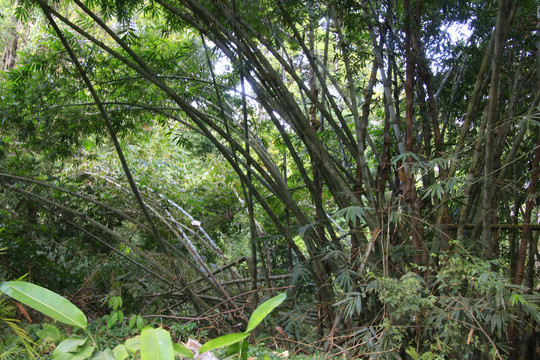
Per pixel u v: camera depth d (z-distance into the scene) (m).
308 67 4.07
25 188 5.01
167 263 5.31
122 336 2.76
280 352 2.54
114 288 4.10
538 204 3.27
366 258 2.64
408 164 2.69
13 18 7.41
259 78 3.51
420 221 2.86
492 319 2.16
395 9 3.57
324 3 3.42
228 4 3.29
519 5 2.56
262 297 3.95
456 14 3.24
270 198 5.70
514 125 3.10
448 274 2.33
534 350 2.87
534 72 3.11
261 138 5.70
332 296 3.27
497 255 2.99
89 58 4.29
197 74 4.80
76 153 5.42
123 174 5.85
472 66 3.31
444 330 2.20
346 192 3.13
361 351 2.54
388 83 3.24
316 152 3.21
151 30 4.77
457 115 3.72
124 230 5.96
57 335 2.16
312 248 3.35
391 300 2.27
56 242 5.16
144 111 4.83
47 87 4.36
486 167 2.56
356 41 3.47
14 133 4.88
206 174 6.83
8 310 2.25
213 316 3.46
